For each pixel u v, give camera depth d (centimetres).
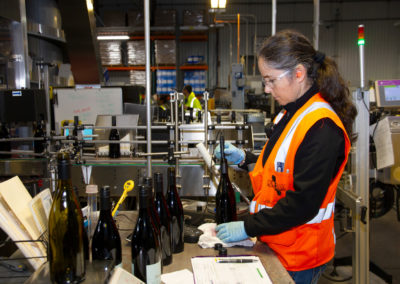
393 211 388
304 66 104
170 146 179
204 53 941
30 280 74
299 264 107
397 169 221
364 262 185
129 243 115
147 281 86
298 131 102
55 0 438
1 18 320
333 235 116
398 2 927
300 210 96
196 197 224
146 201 86
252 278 91
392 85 211
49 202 102
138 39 820
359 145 181
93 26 360
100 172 202
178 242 108
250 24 946
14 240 86
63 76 421
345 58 952
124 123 219
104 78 421
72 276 74
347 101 108
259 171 120
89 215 105
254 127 268
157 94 706
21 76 341
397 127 208
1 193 88
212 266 97
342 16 944
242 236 106
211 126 184
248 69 950
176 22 899
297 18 942
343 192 197
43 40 432
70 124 221
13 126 246
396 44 941
